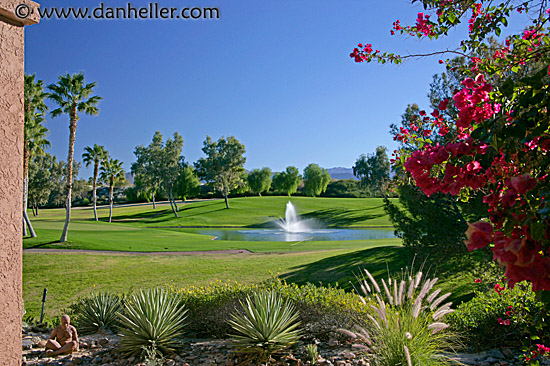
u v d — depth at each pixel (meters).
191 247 27.62
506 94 1.63
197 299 8.61
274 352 6.27
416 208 10.64
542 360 3.58
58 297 14.55
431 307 4.77
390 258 16.02
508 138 1.70
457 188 1.75
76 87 27.02
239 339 6.41
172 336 6.96
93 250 25.61
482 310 6.78
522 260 1.14
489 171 1.71
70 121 27.44
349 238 37.69
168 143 70.81
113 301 9.45
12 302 2.27
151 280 16.61
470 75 3.24
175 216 64.69
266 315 6.34
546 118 1.55
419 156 1.83
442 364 5.05
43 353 6.71
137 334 6.66
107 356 6.66
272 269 17.27
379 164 80.12
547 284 1.15
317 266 16.55
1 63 2.28
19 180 2.34
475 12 3.02
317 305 7.50
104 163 61.84
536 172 1.63
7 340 2.23
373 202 74.56
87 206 97.94
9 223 2.27
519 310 5.27
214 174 76.50
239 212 66.00
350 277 14.14
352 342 6.80
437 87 11.20
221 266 18.92
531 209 1.29
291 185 94.81
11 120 2.32
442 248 10.12
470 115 1.84
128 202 101.19
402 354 4.69
